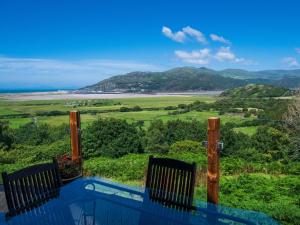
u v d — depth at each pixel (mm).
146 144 17578
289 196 7445
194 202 3676
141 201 3426
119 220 3023
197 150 15383
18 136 14531
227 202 6562
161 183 3453
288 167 10719
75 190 3699
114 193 3713
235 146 13883
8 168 9531
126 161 11086
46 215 3072
